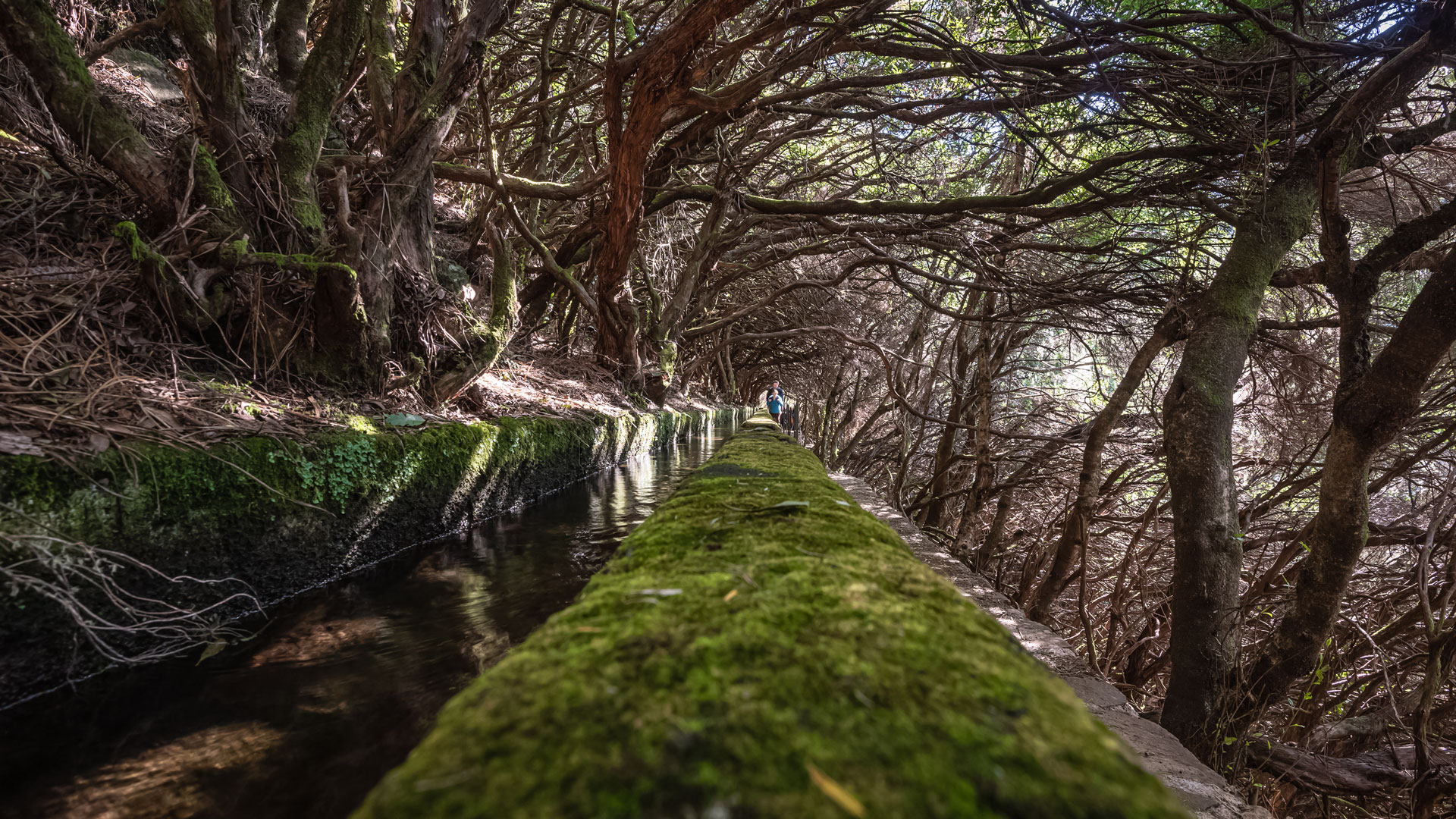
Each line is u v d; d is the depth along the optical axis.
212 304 3.67
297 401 3.75
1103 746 0.58
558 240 12.19
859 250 12.94
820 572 1.05
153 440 2.56
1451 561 4.61
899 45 6.78
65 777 1.70
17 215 3.59
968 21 9.30
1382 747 5.42
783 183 13.05
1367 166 5.24
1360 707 6.07
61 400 2.52
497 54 9.23
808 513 1.57
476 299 7.86
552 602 3.20
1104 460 9.91
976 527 10.12
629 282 10.95
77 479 2.19
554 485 6.19
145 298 3.43
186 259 3.62
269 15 8.79
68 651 2.14
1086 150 9.73
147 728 1.95
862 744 0.55
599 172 9.44
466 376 5.20
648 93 7.03
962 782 0.50
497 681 0.68
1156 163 7.69
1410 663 5.48
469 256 8.58
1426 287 3.53
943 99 7.68
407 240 5.54
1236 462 7.19
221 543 2.72
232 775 1.75
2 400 2.35
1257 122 5.74
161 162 3.80
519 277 8.66
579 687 0.65
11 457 2.04
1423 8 4.54
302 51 7.78
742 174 9.59
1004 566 10.95
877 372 17.69
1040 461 9.52
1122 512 10.19
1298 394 7.68
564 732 0.56
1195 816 1.93
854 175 12.10
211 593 2.67
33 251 3.51
